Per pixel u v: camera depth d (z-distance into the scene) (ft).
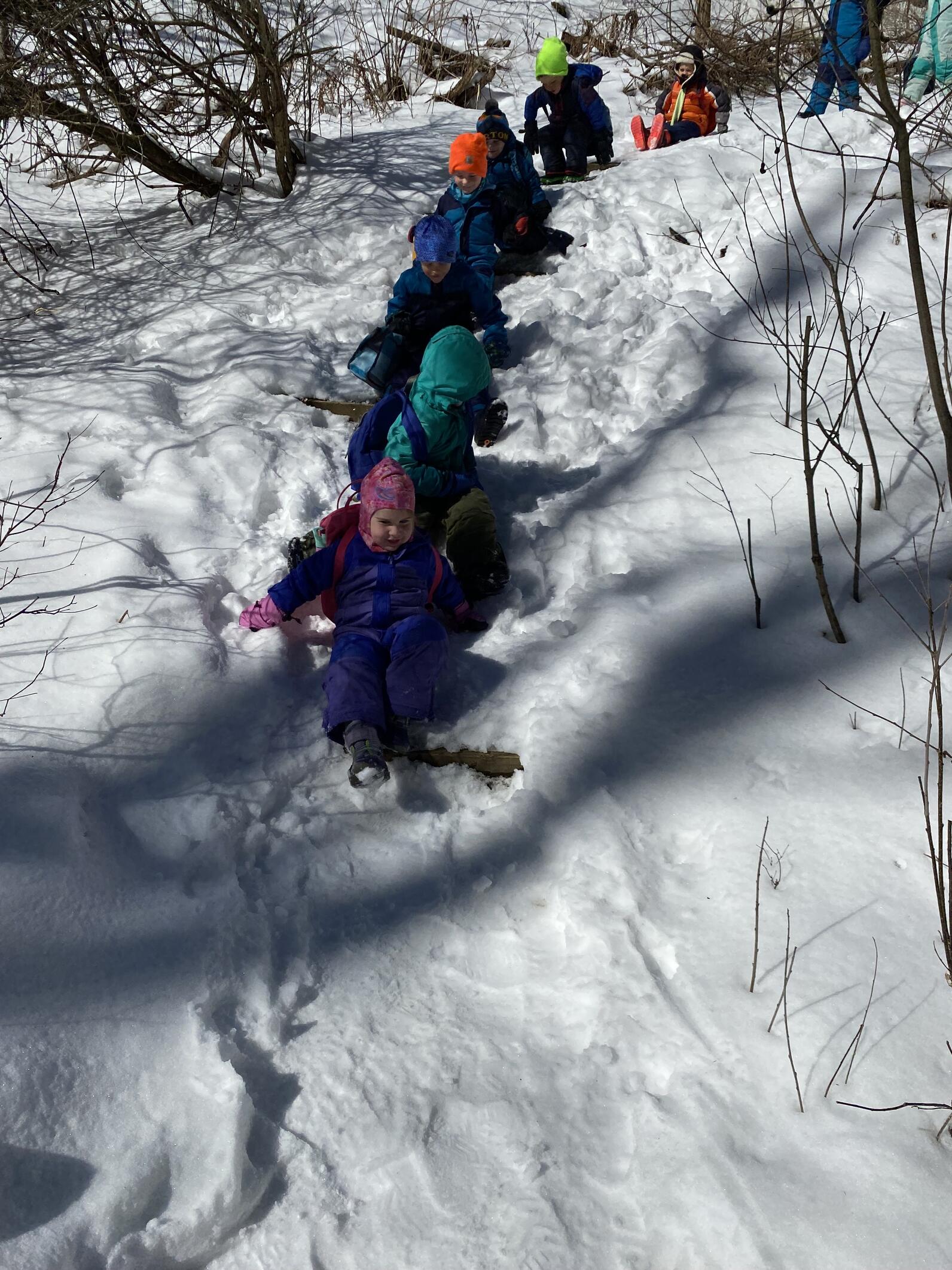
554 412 14.70
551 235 19.08
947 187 18.20
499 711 9.93
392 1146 6.60
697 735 9.16
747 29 27.58
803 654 9.89
